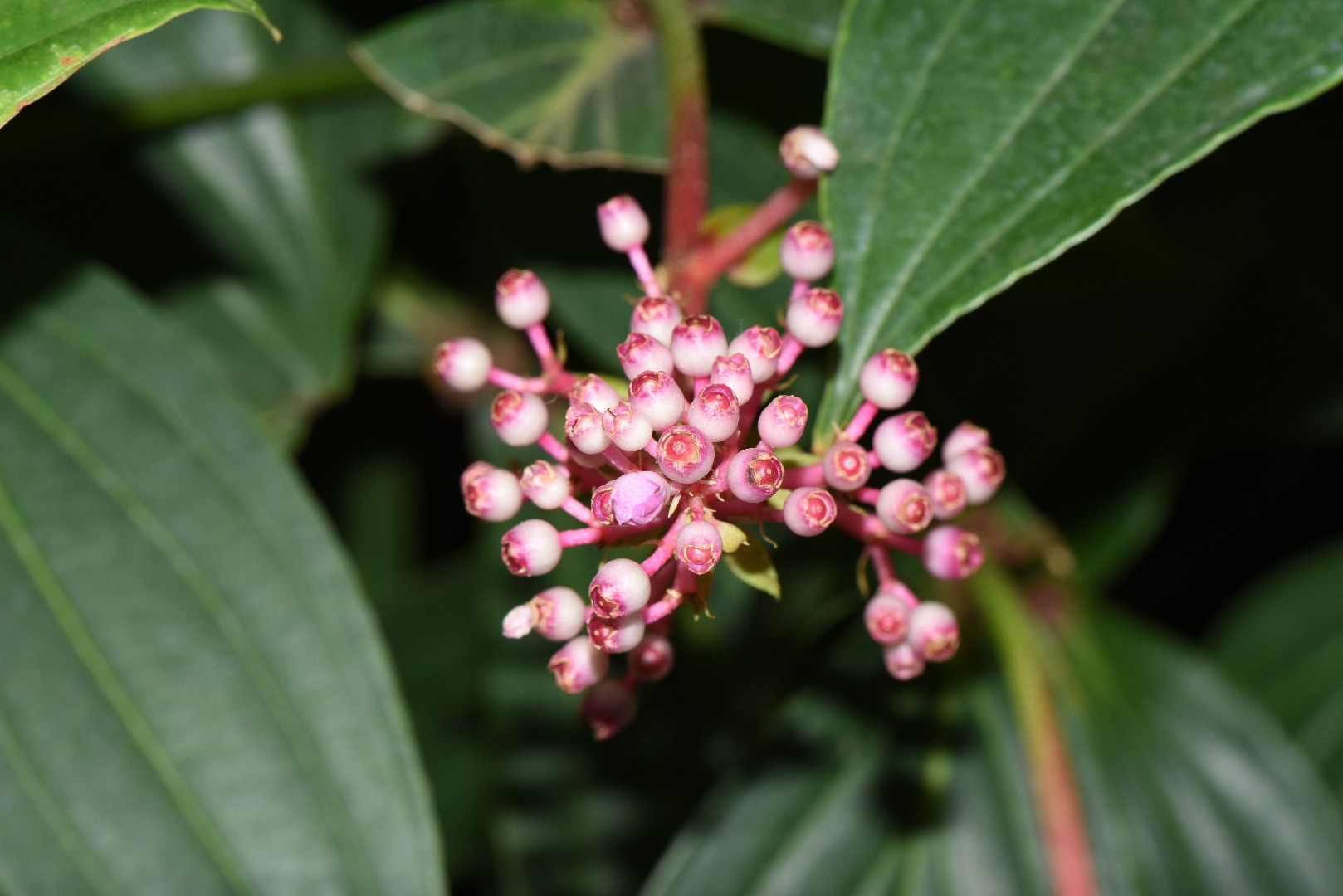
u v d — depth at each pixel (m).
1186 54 0.54
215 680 0.61
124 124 0.67
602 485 0.53
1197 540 0.87
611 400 0.52
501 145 0.62
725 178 0.66
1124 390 0.75
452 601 0.80
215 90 0.68
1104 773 0.69
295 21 0.71
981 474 0.54
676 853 0.66
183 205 0.71
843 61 0.55
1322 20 0.54
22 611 0.60
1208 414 0.78
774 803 0.67
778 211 0.56
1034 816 0.68
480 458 0.75
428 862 0.60
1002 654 0.70
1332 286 0.77
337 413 0.82
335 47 0.71
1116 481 0.76
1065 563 0.73
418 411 0.82
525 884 0.68
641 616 0.51
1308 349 0.78
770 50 0.66
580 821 0.69
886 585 0.54
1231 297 0.79
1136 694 0.72
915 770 0.68
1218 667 0.75
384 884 0.60
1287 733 0.78
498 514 0.53
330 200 0.72
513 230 0.67
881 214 0.55
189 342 0.62
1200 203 0.69
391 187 0.72
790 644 0.72
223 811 0.60
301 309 0.71
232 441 0.62
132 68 0.69
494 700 0.69
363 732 0.61
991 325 0.70
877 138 0.55
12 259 0.63
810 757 0.68
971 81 0.55
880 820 0.67
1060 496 0.76
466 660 0.80
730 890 0.66
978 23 0.55
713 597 0.73
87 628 0.61
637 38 0.63
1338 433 0.78
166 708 0.60
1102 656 0.73
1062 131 0.54
